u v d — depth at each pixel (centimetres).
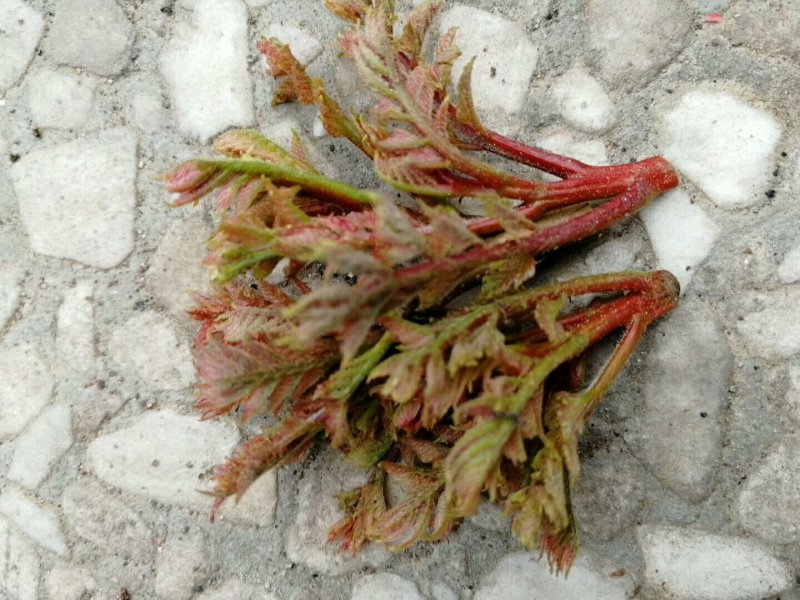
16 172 24
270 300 21
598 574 21
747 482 21
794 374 21
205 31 24
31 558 23
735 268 21
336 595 22
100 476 23
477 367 18
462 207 22
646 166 21
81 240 24
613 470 21
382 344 19
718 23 21
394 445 22
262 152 21
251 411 19
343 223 18
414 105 19
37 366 24
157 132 24
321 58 23
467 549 22
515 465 19
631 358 21
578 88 22
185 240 24
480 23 23
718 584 21
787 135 21
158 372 23
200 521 23
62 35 24
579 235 20
